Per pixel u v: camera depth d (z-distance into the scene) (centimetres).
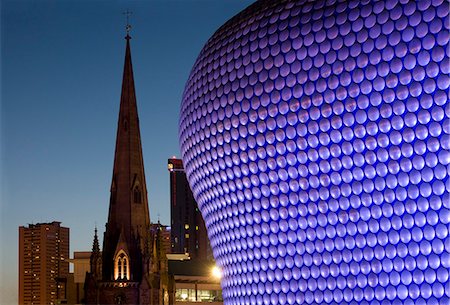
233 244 7344
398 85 6000
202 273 16388
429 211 5941
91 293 13800
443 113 5847
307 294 6669
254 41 6912
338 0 6444
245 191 7081
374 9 6147
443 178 5878
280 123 6681
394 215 6091
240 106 6981
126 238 13962
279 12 6844
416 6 5953
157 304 13938
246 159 7006
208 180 7550
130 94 14588
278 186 6781
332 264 6475
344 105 6272
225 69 7131
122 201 14138
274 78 6700
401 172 6038
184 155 8056
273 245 6912
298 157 6588
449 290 5894
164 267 14350
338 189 6375
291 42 6606
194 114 7550
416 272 6019
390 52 6028
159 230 14475
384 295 6181
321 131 6412
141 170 14412
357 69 6194
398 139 6028
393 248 6116
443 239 5897
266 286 7025
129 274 13850
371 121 6134
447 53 5822
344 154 6306
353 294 6353
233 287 7469
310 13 6569
